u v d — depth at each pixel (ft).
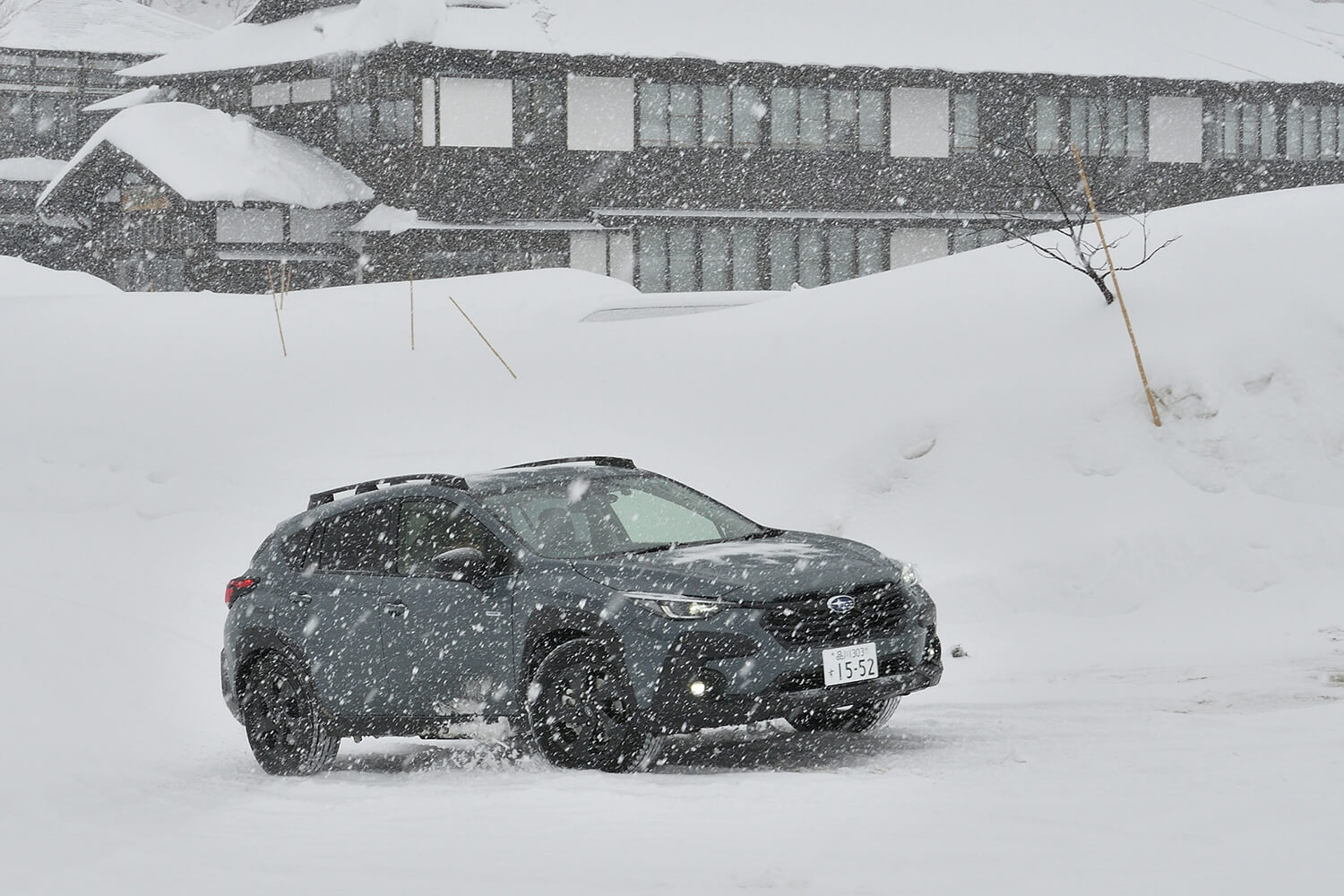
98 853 65.57
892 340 221.25
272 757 89.35
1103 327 198.29
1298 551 147.13
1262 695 88.48
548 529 81.61
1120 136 517.96
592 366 250.16
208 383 272.92
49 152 641.81
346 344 282.97
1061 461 175.83
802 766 74.33
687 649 72.38
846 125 496.64
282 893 53.88
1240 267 198.80
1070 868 49.47
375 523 86.99
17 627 150.10
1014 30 520.83
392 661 82.99
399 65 469.16
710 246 488.85
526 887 52.08
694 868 53.21
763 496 194.18
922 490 181.27
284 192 481.05
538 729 76.59
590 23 480.23
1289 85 523.70
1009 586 150.20
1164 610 139.03
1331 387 172.14
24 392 279.28
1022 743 76.02
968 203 506.89
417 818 68.18
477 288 329.11
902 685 74.84
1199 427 172.14
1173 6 556.92
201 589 177.47
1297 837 51.57
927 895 47.39
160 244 497.46
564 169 477.36
